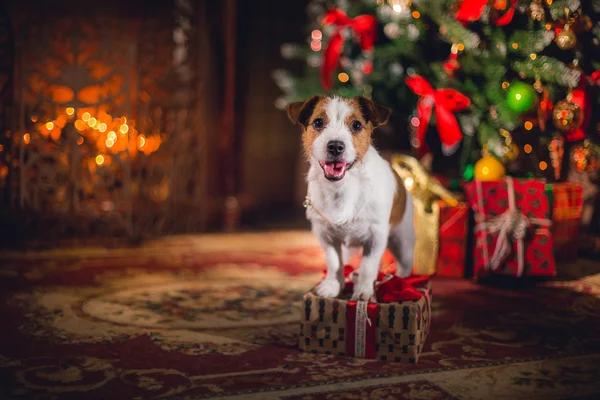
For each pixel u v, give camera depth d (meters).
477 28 4.40
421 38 4.82
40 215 5.55
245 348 2.99
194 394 2.45
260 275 4.50
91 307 3.65
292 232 6.21
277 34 7.42
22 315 3.46
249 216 6.59
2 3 5.33
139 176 5.96
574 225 4.65
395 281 2.97
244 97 6.61
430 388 2.54
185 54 6.05
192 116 6.14
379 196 2.93
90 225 5.73
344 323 2.89
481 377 2.67
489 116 4.46
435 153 5.62
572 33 3.76
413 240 3.44
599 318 3.51
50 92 5.54
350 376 2.66
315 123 2.82
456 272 4.36
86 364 2.75
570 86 3.92
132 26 6.00
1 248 5.25
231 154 6.41
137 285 4.18
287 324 3.38
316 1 6.07
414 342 2.80
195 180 6.20
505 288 4.14
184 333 3.21
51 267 4.66
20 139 5.43
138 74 5.83
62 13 5.59
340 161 2.68
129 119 5.74
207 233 6.12
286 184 7.62
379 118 2.85
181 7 5.99
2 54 5.38
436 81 4.75
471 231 4.35
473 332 3.26
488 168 4.41
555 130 4.37
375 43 5.28
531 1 4.02
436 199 4.45
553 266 4.07
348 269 3.30
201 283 4.25
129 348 2.97
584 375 2.70
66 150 5.60
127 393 2.45
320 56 5.50
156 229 5.95
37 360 2.79
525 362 2.84
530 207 4.09
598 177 5.16
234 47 6.36
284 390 2.50
